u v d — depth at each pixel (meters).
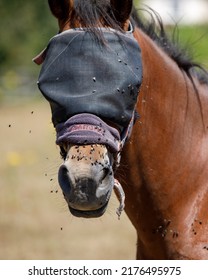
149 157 7.00
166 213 7.03
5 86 52.19
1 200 20.22
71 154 6.13
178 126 7.10
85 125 6.21
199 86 7.43
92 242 15.91
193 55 7.62
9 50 55.12
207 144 7.21
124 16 6.69
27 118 41.59
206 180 7.07
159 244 7.10
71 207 6.06
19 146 30.77
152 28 7.46
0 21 54.47
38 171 24.81
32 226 17.38
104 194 6.05
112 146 6.23
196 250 6.86
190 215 6.98
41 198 20.44
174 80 7.16
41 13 51.66
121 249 15.27
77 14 6.59
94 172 6.01
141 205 7.10
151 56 7.01
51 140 30.86
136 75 6.45
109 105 6.29
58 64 6.43
